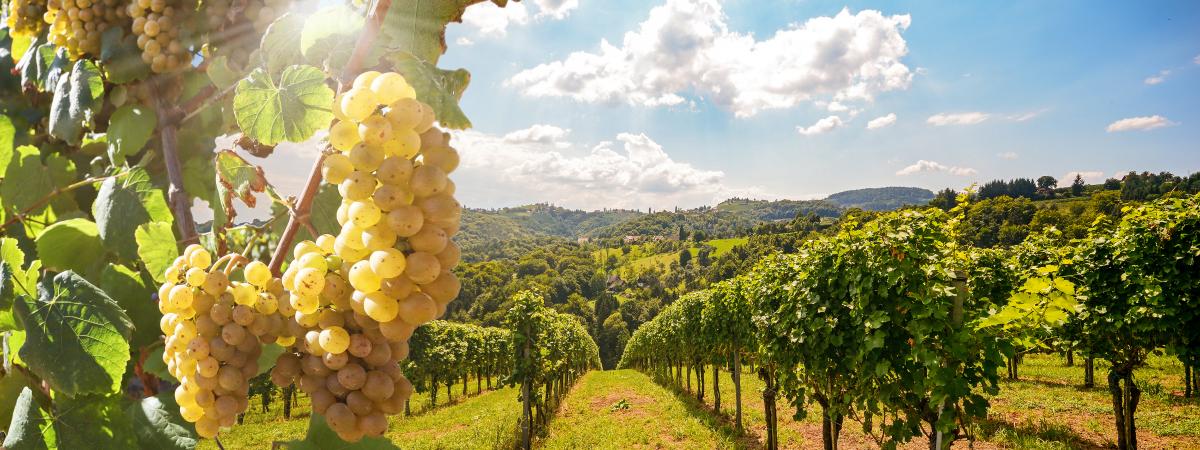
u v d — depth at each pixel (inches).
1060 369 737.0
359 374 28.1
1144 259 365.4
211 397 32.4
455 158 28.4
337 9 31.1
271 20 45.9
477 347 1280.8
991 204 3002.0
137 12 46.4
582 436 634.8
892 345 254.4
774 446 437.4
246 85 30.1
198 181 50.3
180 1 46.4
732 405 744.3
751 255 4281.5
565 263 5310.0
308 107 30.4
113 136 48.0
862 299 259.6
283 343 32.0
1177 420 444.1
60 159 54.6
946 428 222.8
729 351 632.4
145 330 43.4
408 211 25.5
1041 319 139.6
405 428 805.2
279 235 40.4
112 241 45.4
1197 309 343.9
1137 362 376.2
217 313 31.0
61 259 47.1
